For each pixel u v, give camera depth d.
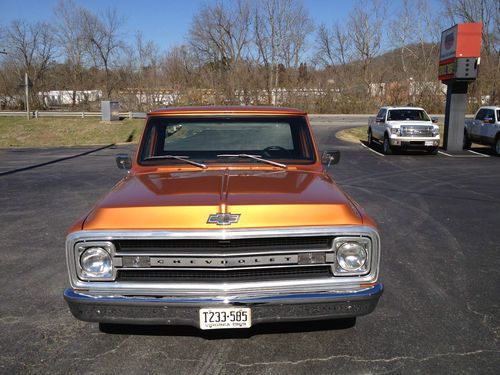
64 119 30.86
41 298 4.34
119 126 28.62
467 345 3.44
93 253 2.88
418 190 9.84
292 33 48.22
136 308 2.88
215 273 2.88
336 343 3.47
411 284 4.63
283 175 3.69
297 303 2.86
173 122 4.14
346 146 20.09
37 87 44.31
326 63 50.94
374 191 9.72
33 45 47.00
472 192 9.61
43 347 3.45
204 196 3.07
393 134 16.61
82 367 3.18
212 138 4.12
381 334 3.61
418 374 3.07
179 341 3.51
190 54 50.62
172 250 2.86
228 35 49.22
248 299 2.84
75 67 48.91
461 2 43.53
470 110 38.12
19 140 26.28
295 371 3.11
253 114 4.14
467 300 4.25
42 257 5.52
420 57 48.22
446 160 15.45
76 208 8.23
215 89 40.47
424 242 6.05
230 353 3.34
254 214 2.87
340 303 2.92
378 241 2.96
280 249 2.88
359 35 48.91
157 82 40.34
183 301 2.84
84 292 2.91
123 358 3.29
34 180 11.48
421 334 3.61
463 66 17.05
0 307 4.14
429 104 40.19
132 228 2.85
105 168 13.70
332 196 3.16
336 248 2.92
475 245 5.91
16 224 7.11
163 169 3.94
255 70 43.06
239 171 3.83
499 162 14.91
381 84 42.56
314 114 40.06
